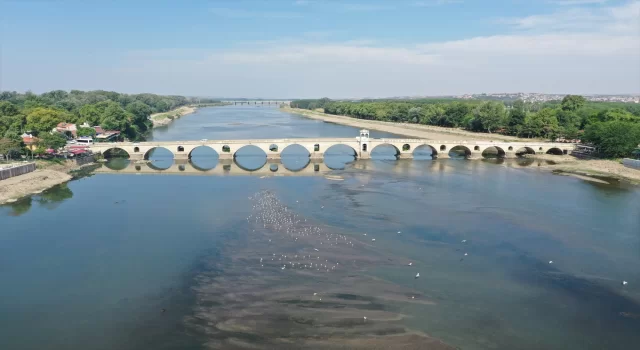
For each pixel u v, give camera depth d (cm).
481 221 11044
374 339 6047
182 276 7969
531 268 8400
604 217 11544
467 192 14050
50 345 6016
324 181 15638
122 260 8688
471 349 5891
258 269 8194
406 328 6325
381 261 8562
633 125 19538
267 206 12112
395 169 18212
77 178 16438
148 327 6406
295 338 6075
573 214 11775
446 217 11325
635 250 9338
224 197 13325
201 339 6088
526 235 10106
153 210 12012
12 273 8162
